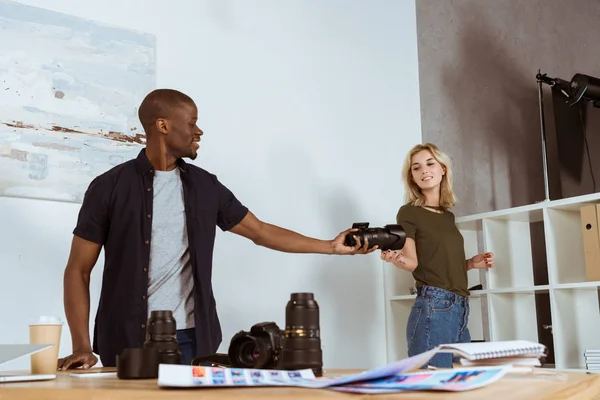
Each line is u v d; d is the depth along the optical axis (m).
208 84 3.36
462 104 4.01
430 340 2.88
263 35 3.60
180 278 1.92
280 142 3.57
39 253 2.80
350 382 0.79
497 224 3.41
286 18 3.71
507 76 3.82
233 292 3.29
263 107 3.54
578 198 2.98
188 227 1.95
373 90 4.02
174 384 0.79
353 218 3.80
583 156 3.36
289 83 3.66
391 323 3.81
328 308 3.63
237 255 3.33
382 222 3.93
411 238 3.00
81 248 1.89
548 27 3.71
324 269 3.65
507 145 3.77
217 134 3.35
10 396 0.88
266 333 1.11
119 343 1.87
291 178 3.58
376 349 3.78
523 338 3.36
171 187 1.98
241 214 2.10
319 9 3.86
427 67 4.23
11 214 2.75
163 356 1.16
